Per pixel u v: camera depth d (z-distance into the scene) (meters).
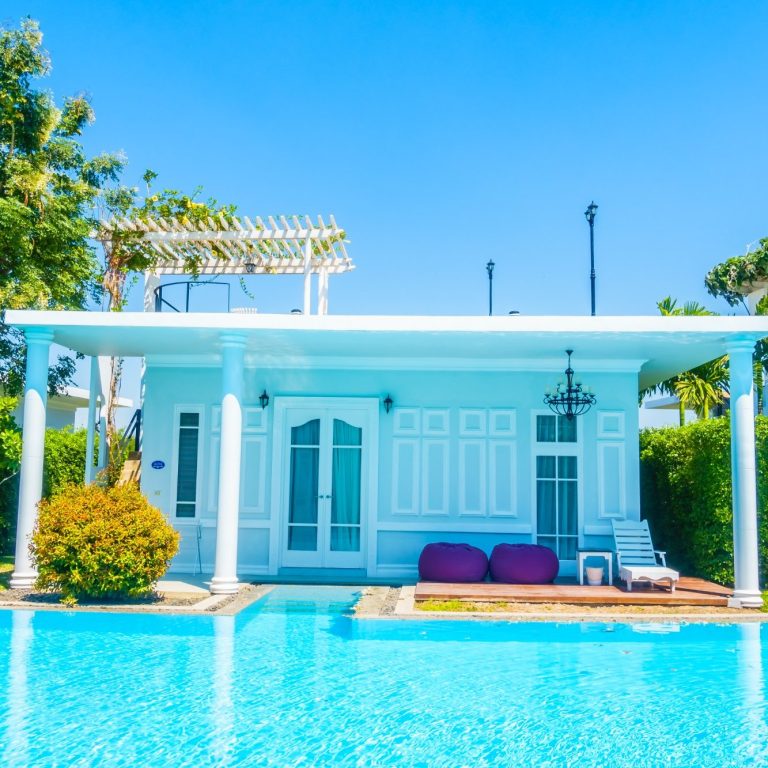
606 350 11.24
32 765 4.62
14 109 16.31
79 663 6.98
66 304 16.36
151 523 9.55
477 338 10.29
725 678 6.69
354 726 5.40
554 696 6.15
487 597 9.75
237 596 10.13
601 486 12.12
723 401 26.03
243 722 5.45
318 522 12.53
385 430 12.45
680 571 12.68
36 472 10.24
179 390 12.76
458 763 4.75
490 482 12.27
